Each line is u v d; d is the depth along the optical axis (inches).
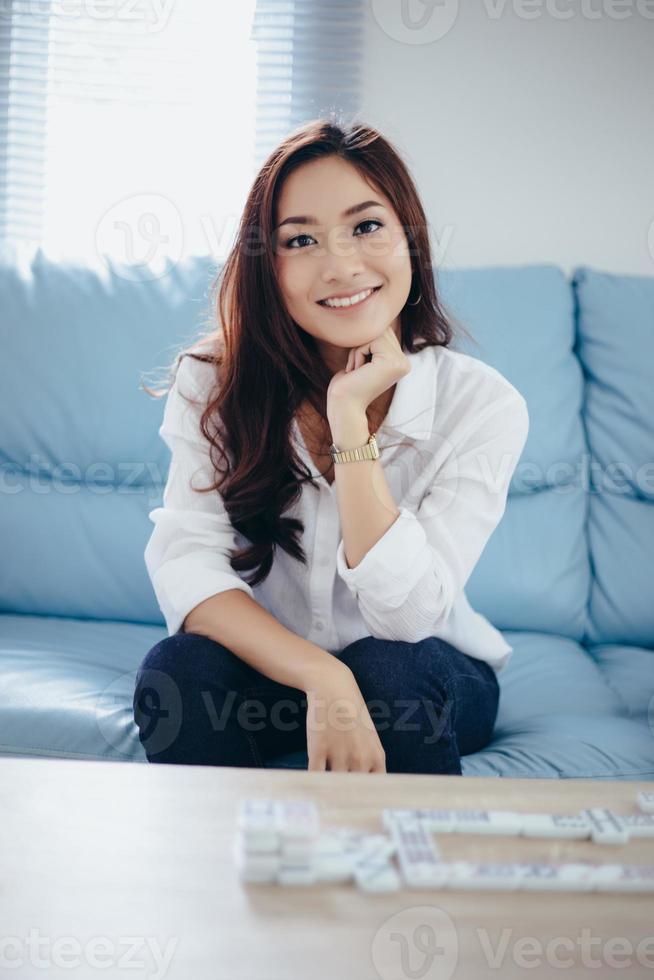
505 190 82.8
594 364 71.5
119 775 33.7
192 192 85.3
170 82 84.8
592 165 82.4
